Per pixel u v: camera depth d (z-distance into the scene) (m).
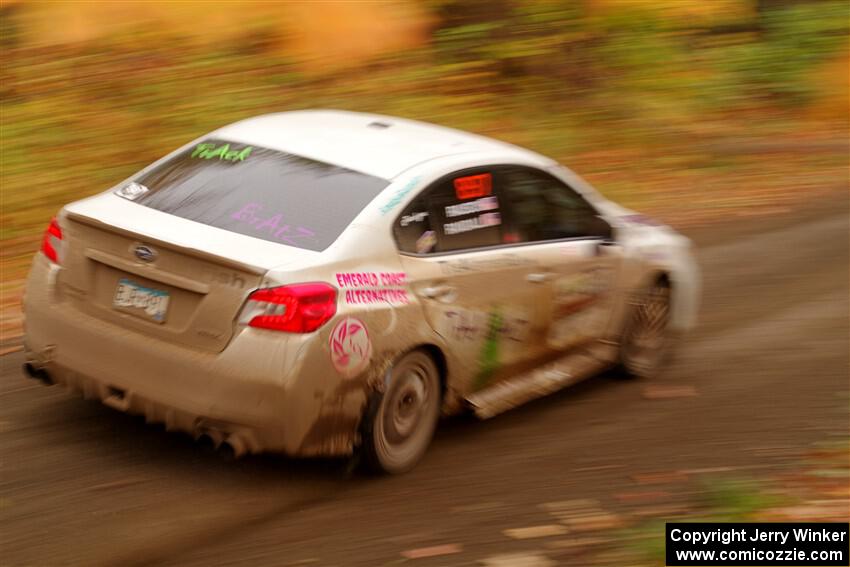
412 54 18.94
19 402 7.34
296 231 6.31
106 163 13.96
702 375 9.38
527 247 7.62
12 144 13.96
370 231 6.43
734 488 6.64
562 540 5.96
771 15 23.75
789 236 14.79
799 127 21.59
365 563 5.55
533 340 7.73
